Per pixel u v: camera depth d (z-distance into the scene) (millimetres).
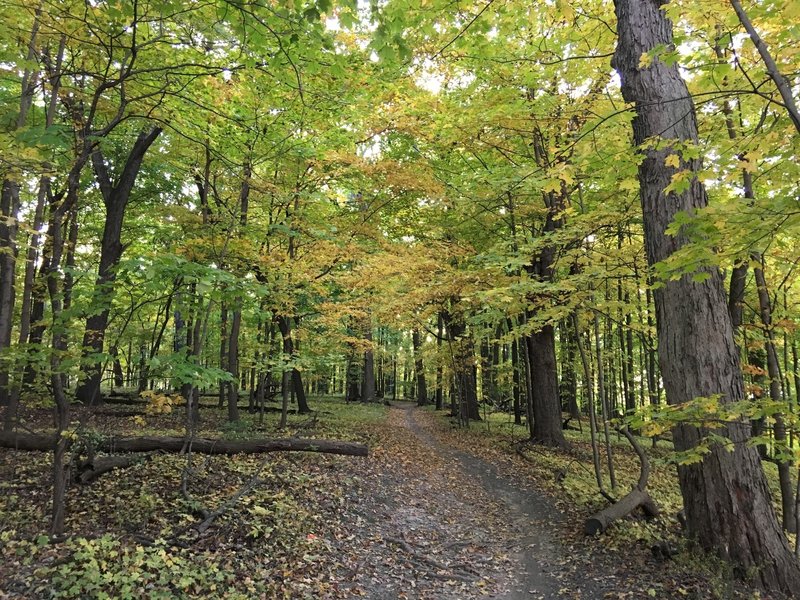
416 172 11609
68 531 5102
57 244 6445
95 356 4805
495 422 20594
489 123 9844
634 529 6707
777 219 3293
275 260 10164
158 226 14594
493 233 14227
